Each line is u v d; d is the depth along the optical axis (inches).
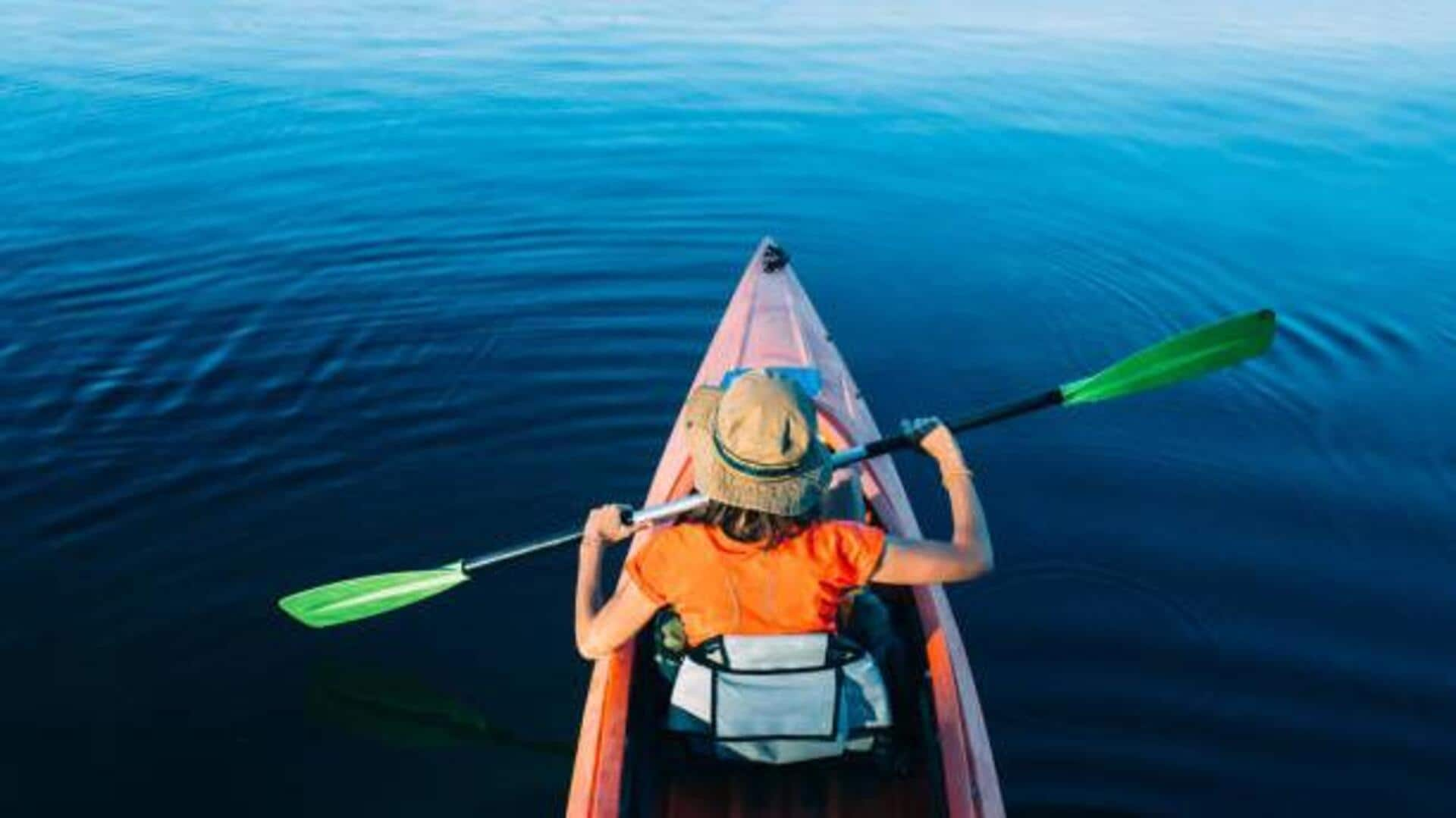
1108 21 509.0
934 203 283.4
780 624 83.2
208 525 159.3
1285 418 188.7
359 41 434.6
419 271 242.2
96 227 254.5
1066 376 204.2
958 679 111.5
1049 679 132.2
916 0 565.9
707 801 97.6
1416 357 208.1
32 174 283.6
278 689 131.2
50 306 219.6
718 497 78.1
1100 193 289.4
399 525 161.8
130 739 122.8
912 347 214.5
